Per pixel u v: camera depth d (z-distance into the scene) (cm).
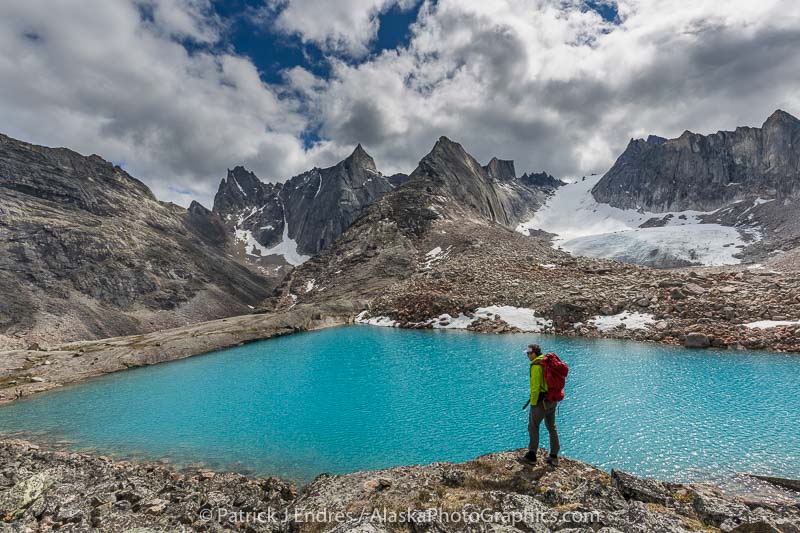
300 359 5038
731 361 3306
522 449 1448
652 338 4200
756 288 4753
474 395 3106
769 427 2122
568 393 2838
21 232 13612
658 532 844
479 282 7338
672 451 1944
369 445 2402
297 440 2566
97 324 11756
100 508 1463
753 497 1538
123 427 3091
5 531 1302
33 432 3150
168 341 6262
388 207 14912
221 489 1836
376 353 4922
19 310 11012
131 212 19975
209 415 3212
